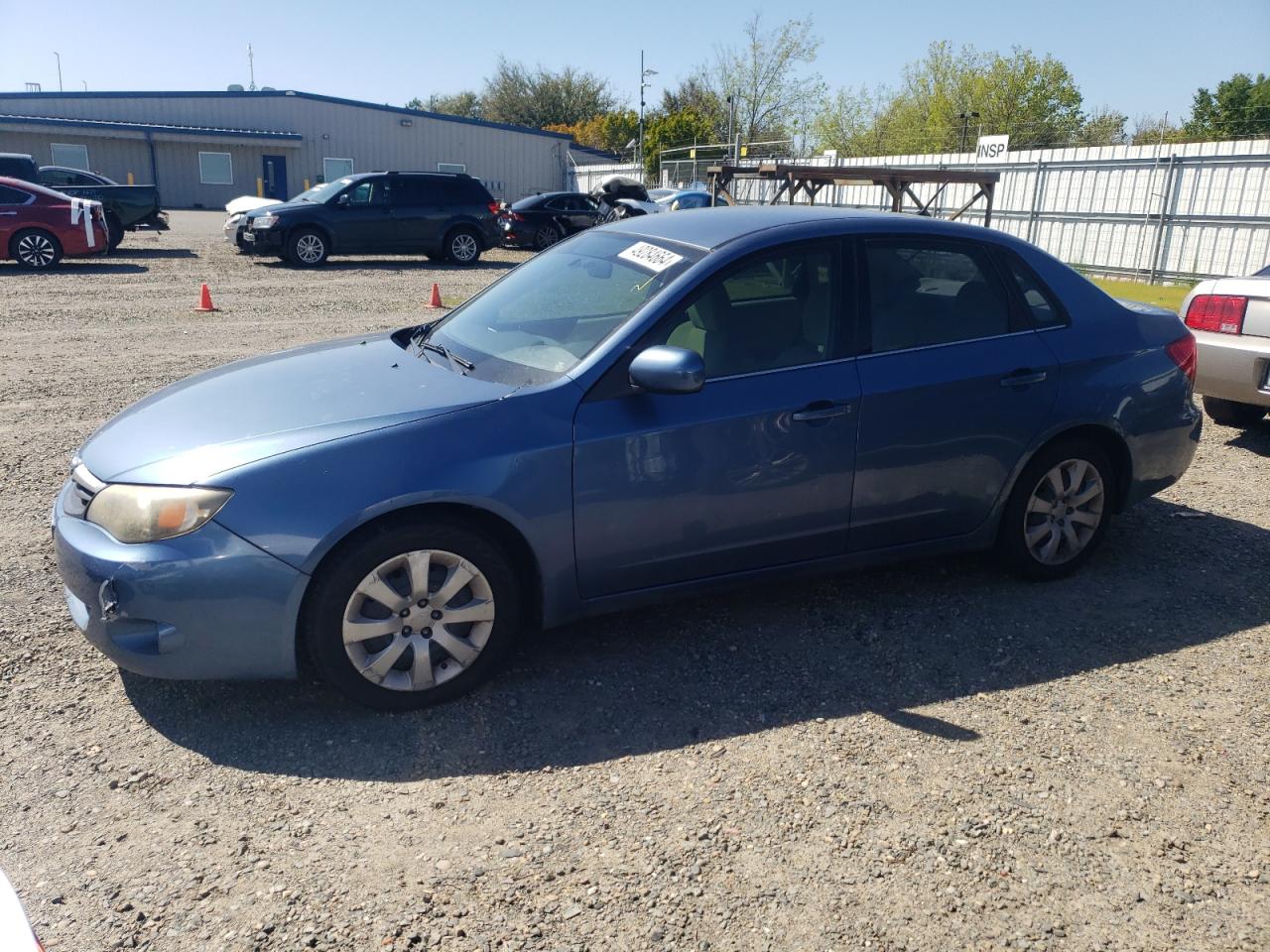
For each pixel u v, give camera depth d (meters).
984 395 3.95
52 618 3.91
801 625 3.96
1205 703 3.40
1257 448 6.66
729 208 4.32
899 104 51.34
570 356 3.52
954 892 2.47
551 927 2.34
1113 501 4.45
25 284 14.48
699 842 2.65
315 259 18.48
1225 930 2.36
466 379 3.54
